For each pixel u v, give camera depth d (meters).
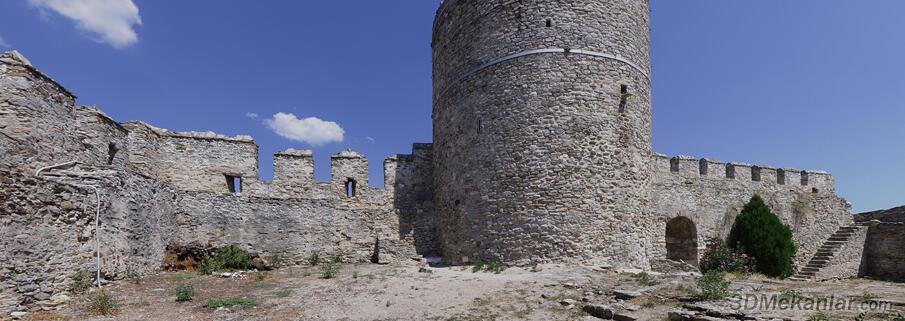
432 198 20.86
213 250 16.05
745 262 19.25
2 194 9.01
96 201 11.45
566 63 15.94
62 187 10.42
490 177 16.23
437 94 20.08
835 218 24.59
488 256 15.88
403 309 9.97
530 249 15.19
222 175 19.28
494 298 10.71
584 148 15.52
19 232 9.29
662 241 19.91
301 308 10.09
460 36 18.20
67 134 14.01
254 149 19.92
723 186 21.97
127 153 17.00
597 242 15.11
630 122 16.36
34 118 12.68
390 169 20.86
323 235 18.73
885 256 21.94
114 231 12.24
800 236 23.20
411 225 19.66
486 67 16.89
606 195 15.49
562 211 15.16
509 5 16.73
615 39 16.50
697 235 20.89
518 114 15.98
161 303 10.32
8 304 8.92
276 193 19.61
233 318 9.23
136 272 13.33
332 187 20.19
